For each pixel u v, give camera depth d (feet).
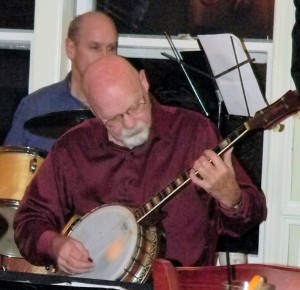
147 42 21.74
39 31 21.63
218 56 17.13
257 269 8.55
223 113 18.97
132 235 13.46
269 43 20.89
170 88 20.99
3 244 17.78
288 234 19.85
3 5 22.70
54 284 9.32
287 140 19.76
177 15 21.74
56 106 19.98
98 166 14.48
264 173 20.43
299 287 8.34
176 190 13.66
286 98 13.61
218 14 21.38
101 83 13.50
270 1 21.01
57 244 13.70
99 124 14.60
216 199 13.50
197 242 14.08
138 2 22.04
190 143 14.28
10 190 17.44
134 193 14.30
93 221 14.17
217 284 8.38
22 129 20.15
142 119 13.53
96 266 13.55
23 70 22.70
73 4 22.21
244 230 13.94
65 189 14.71
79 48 19.44
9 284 9.46
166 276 7.89
